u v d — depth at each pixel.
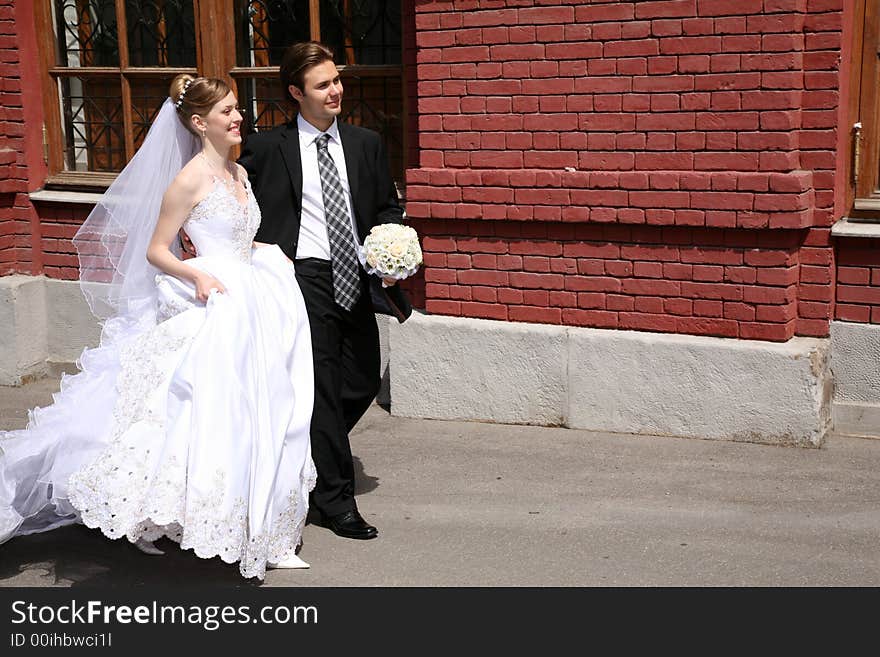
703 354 6.56
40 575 5.34
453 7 6.94
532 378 7.05
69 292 8.70
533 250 7.02
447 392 7.32
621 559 5.21
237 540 4.82
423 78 7.12
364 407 5.94
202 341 5.00
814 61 6.19
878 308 6.43
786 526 5.48
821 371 6.42
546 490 6.07
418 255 5.45
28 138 8.70
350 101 7.79
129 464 4.95
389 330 7.43
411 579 5.10
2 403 8.24
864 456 6.30
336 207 5.56
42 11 8.58
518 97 6.86
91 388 5.37
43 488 5.34
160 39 8.34
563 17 6.64
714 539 5.38
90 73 8.55
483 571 5.15
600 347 6.82
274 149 5.60
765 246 6.38
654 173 6.51
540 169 6.88
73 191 8.70
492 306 7.21
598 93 6.62
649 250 6.69
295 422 5.29
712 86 6.32
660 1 6.37
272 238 5.63
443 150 7.14
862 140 6.49
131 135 8.56
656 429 6.79
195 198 5.20
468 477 6.32
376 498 6.07
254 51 8.08
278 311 5.36
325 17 7.75
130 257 5.50
